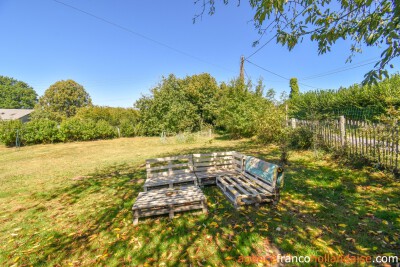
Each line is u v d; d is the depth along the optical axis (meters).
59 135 19.28
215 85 27.72
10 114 44.94
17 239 3.38
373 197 3.90
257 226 3.26
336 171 5.54
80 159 10.79
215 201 4.37
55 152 13.78
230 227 3.29
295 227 3.16
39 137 18.45
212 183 5.32
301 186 4.73
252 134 14.70
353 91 15.40
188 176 5.23
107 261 2.70
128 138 22.33
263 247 2.76
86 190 5.55
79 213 4.21
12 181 6.95
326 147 7.43
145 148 14.00
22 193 5.66
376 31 2.34
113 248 2.97
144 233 3.30
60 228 3.67
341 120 6.63
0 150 15.87
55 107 46.75
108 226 3.61
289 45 3.14
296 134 8.61
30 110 47.88
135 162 9.15
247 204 4.03
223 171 5.67
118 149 14.20
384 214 3.26
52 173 7.87
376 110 13.19
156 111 23.41
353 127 6.21
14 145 17.98
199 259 2.61
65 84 48.38
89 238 3.27
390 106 5.55
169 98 23.14
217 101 25.73
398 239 2.70
